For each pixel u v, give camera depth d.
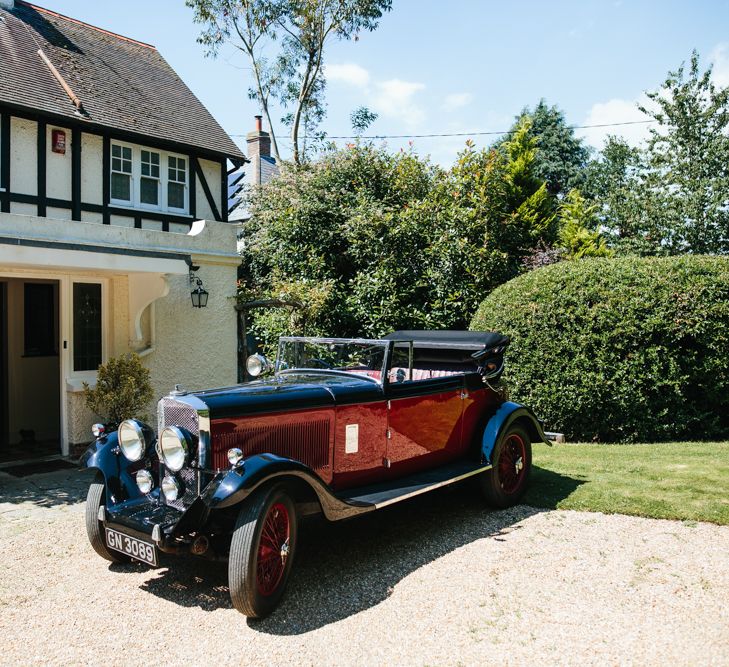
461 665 3.04
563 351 8.24
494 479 5.50
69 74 10.12
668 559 4.28
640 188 17.75
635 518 5.17
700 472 6.25
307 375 5.23
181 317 9.36
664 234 17.39
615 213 18.86
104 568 4.38
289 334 11.41
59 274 8.09
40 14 11.58
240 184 19.38
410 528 5.14
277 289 11.43
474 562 4.34
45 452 8.44
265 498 3.56
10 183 8.55
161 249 8.94
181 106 11.73
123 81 11.20
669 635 3.28
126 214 9.88
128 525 3.82
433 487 4.77
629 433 8.18
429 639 3.29
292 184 13.33
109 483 4.27
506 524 5.19
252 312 12.45
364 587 3.97
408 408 5.03
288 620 3.54
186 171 10.80
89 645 3.30
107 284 8.64
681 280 7.96
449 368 6.02
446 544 4.73
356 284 11.95
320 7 19.70
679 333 7.77
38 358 9.66
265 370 5.56
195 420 3.88
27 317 9.55
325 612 3.64
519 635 3.32
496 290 9.44
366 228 11.88
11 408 9.30
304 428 4.28
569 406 8.20
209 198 11.12
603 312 7.97
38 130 8.84
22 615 3.65
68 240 7.77
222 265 9.89
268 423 4.09
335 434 4.46
